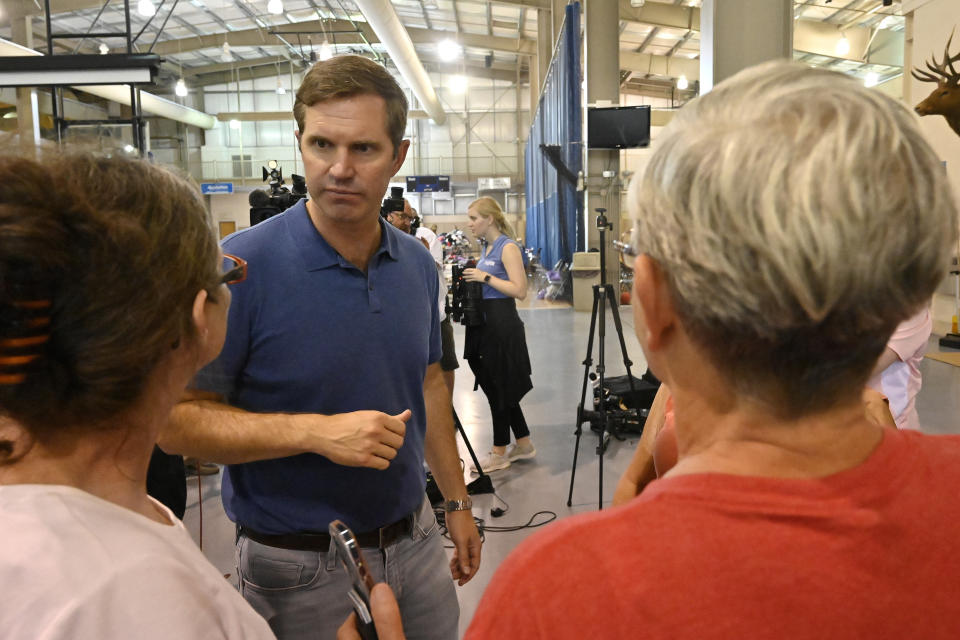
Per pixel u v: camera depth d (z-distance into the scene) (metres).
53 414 0.47
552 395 5.37
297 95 1.19
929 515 0.40
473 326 3.61
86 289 0.45
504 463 3.66
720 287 0.38
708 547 0.38
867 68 15.33
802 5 14.14
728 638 0.37
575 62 11.75
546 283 13.87
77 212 0.46
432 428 1.47
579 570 0.39
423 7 19.23
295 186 2.38
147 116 21.48
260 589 1.22
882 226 0.36
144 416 0.53
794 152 0.36
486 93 26.89
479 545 1.47
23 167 0.46
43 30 17.06
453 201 27.06
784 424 0.41
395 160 1.25
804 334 0.38
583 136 11.74
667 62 19.98
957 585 0.39
